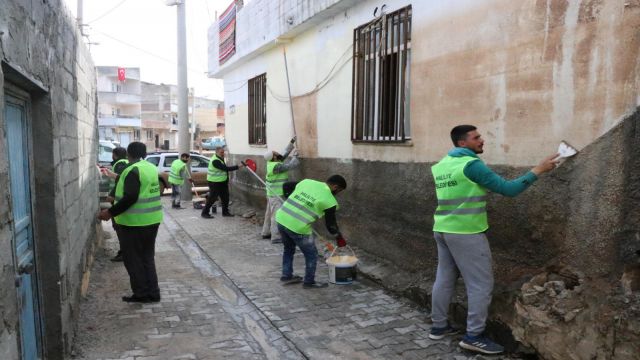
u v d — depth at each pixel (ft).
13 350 7.57
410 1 17.33
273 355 12.92
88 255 19.44
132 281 16.74
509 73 13.17
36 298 10.85
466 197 12.39
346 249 21.81
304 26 24.71
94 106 26.12
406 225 17.84
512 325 12.50
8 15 7.55
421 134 16.88
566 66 11.59
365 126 20.43
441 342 13.50
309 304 16.65
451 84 15.34
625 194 10.33
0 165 7.06
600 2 10.77
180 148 45.68
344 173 22.07
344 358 12.66
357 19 20.72
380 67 19.24
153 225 16.66
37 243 10.94
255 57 34.60
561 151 11.55
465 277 12.67
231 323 15.10
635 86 10.14
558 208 11.89
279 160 26.94
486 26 13.92
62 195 12.14
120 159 24.66
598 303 10.69
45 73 10.50
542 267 12.41
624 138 10.36
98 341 13.53
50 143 11.02
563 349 11.20
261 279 19.66
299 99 26.78
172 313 15.85
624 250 10.28
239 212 36.58
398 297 17.13
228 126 43.42
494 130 13.74
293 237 18.04
